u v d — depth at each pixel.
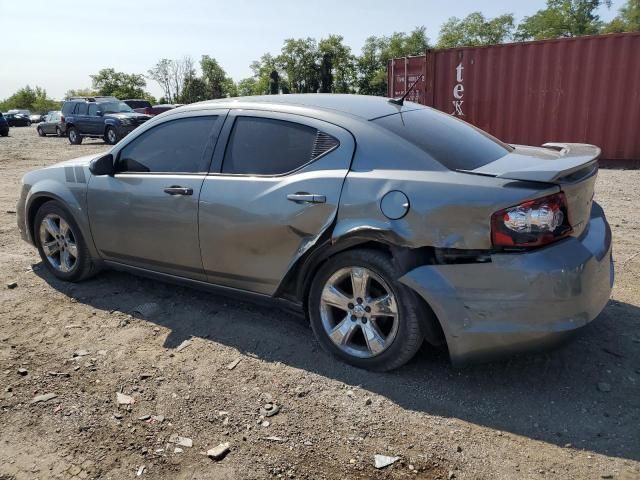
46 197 4.62
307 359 3.37
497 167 3.02
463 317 2.81
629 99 10.97
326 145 3.31
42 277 4.82
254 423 2.76
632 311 3.93
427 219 2.86
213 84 80.50
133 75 93.31
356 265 3.12
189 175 3.79
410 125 3.37
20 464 2.49
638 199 8.01
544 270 2.65
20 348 3.54
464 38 76.81
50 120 29.64
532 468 2.42
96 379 3.17
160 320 3.95
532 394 2.96
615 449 2.51
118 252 4.23
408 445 2.59
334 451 2.55
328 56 79.56
